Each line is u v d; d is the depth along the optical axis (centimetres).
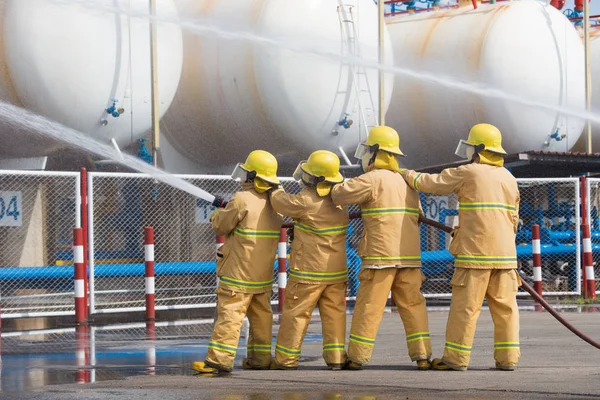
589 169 3300
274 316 2345
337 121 3023
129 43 2703
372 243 1360
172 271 2714
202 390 1155
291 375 1308
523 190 3288
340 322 1386
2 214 2572
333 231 1377
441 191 1365
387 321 2188
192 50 3095
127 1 2712
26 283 2650
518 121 3466
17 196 2612
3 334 1988
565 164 3164
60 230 2741
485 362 1455
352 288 2719
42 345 1770
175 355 1598
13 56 2605
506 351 1341
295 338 1388
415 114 3688
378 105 3086
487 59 3459
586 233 2764
